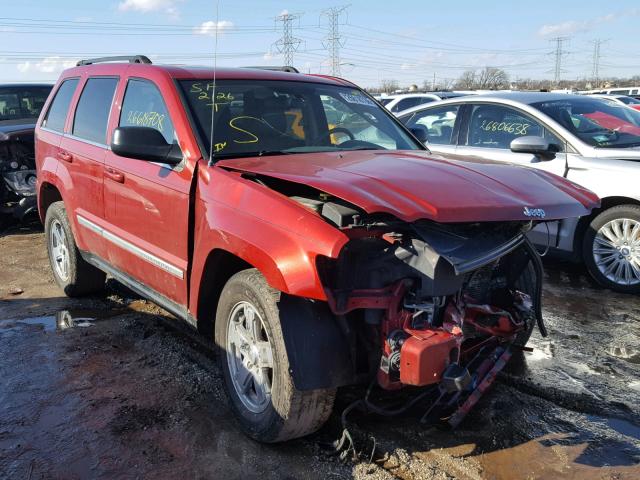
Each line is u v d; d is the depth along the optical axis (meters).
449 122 7.34
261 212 3.04
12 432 3.46
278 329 3.00
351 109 4.59
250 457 3.21
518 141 5.65
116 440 3.38
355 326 3.06
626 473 3.05
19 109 9.88
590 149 5.98
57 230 5.77
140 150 3.60
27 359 4.40
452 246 2.85
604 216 5.77
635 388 3.94
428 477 3.03
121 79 4.62
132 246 4.22
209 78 4.15
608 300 5.61
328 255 2.67
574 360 4.36
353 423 3.50
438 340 2.81
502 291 3.56
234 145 3.76
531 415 3.61
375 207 2.66
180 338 4.78
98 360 4.38
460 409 3.33
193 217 3.59
